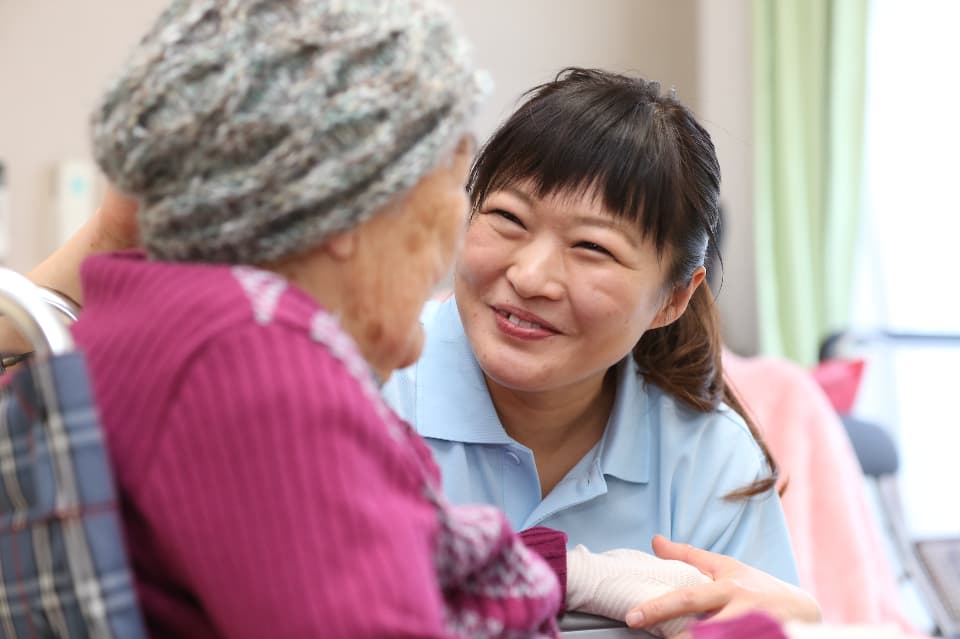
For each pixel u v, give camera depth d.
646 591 1.03
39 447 0.63
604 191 1.11
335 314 0.72
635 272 1.15
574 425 1.34
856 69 3.93
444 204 0.75
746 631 0.78
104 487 0.62
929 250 3.86
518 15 4.39
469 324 1.19
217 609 0.60
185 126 0.65
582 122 1.12
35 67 3.85
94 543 0.61
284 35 0.65
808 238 4.03
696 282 1.26
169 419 0.61
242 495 0.59
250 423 0.59
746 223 4.34
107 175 0.72
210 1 0.67
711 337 1.35
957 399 3.82
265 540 0.58
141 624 0.62
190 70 0.65
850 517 2.61
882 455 3.15
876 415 3.91
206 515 0.59
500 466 1.31
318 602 0.57
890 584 2.63
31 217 3.86
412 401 1.29
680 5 4.57
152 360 0.63
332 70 0.66
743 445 1.35
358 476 0.60
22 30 3.83
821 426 2.77
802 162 4.02
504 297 1.16
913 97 3.89
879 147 3.95
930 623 3.32
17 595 0.65
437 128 0.70
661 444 1.33
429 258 0.75
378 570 0.58
